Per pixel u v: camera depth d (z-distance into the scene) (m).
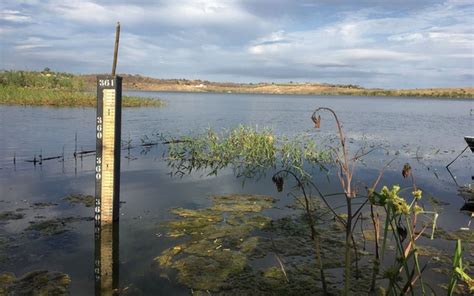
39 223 7.38
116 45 7.16
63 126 22.52
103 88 7.21
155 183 11.10
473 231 7.70
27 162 12.98
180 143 17.48
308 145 16.44
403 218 8.44
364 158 16.28
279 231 7.39
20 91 43.19
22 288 5.07
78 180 10.82
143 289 5.17
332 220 8.09
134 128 24.44
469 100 127.88
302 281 5.47
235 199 9.52
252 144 15.83
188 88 184.75
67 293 5.00
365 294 5.11
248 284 5.38
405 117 42.91
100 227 7.33
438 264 6.12
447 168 14.80
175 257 6.15
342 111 52.50
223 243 6.74
